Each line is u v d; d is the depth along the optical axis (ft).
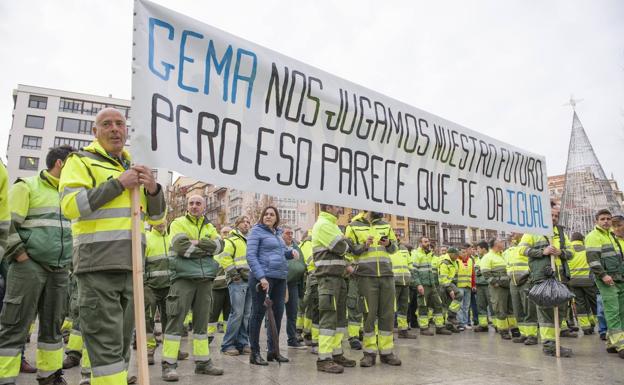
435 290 31.96
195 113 10.02
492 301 29.58
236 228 23.31
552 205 22.24
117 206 9.21
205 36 10.53
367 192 13.66
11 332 12.44
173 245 16.60
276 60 11.98
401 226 222.69
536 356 20.76
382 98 14.80
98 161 9.63
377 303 18.45
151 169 9.62
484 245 35.14
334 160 12.92
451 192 16.69
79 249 9.04
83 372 14.34
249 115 11.12
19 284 12.62
